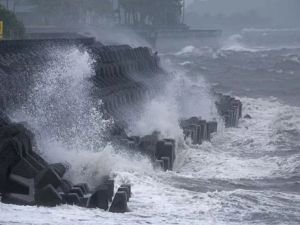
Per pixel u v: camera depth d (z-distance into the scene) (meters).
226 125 125.38
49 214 51.84
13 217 49.75
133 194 62.66
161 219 54.31
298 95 198.25
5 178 59.97
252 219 57.28
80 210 54.97
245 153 99.62
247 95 197.88
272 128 124.50
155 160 78.81
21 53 95.19
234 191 67.69
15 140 61.16
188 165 87.81
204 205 60.44
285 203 64.12
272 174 82.56
